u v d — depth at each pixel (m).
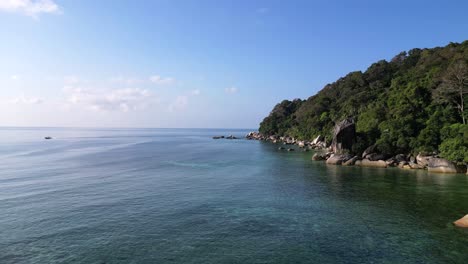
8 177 52.09
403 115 72.06
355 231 26.16
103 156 88.69
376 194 39.19
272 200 36.47
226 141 172.88
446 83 67.56
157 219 29.33
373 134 73.62
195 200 36.38
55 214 30.84
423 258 21.02
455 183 44.94
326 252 22.06
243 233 25.75
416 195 38.22
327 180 48.97
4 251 22.36
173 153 97.69
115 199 36.75
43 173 56.59
